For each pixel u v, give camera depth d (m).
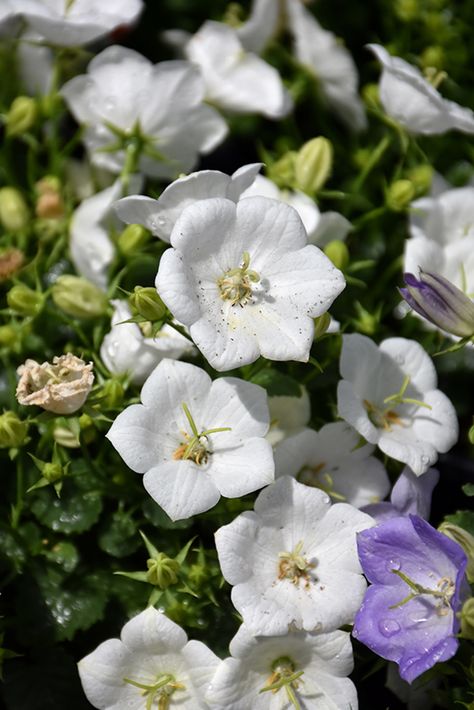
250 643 0.48
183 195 0.49
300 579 0.49
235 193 0.50
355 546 0.49
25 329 0.54
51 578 0.52
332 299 0.48
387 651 0.48
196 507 0.48
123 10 0.56
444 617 0.48
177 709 0.49
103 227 0.56
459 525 0.52
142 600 0.52
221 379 0.49
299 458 0.52
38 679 0.52
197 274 0.48
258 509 0.49
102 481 0.53
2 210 0.56
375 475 0.52
